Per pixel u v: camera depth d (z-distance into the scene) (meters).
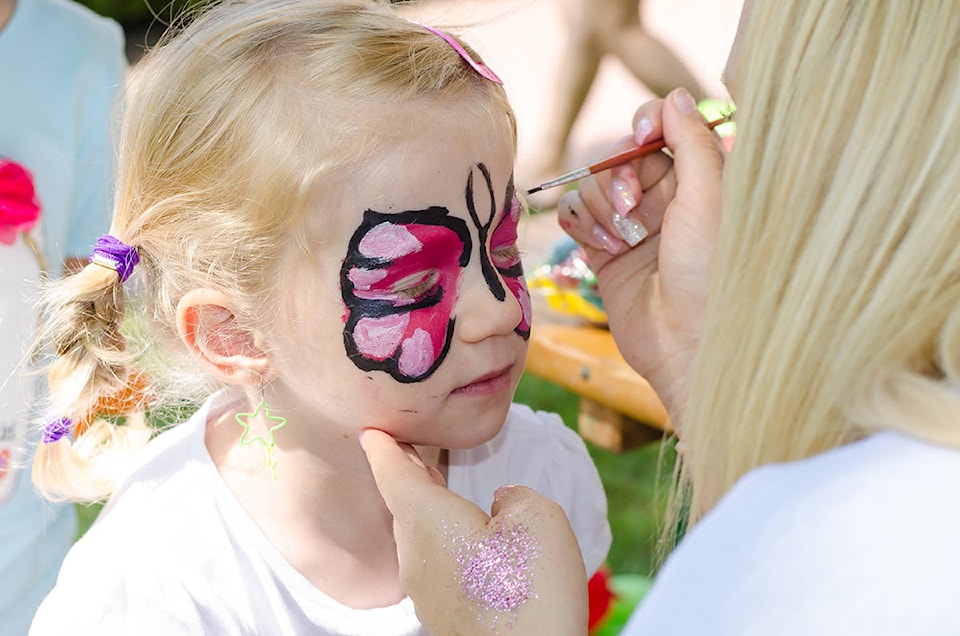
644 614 0.77
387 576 1.37
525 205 1.56
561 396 3.72
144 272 1.35
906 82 0.82
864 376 0.82
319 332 1.22
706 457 0.97
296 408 1.29
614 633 2.29
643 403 2.03
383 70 1.20
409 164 1.17
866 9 0.85
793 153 0.88
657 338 1.41
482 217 1.23
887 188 0.82
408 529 1.10
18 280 1.67
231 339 1.28
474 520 1.06
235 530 1.31
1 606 1.71
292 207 1.18
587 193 1.47
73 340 1.34
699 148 1.32
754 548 0.73
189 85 1.24
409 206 1.18
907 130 0.81
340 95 1.18
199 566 1.28
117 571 1.25
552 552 1.02
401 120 1.18
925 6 0.82
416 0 1.48
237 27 1.26
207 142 1.22
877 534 0.70
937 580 0.66
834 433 0.85
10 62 1.77
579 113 5.02
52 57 1.83
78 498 1.47
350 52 1.20
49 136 1.82
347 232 1.18
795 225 0.89
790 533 0.72
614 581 2.56
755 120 0.93
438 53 1.24
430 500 1.10
